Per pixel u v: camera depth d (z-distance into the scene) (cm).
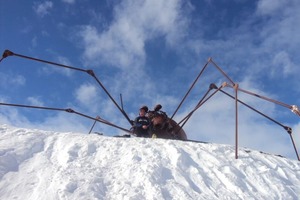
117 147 845
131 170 719
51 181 634
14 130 854
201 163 838
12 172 662
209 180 764
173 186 692
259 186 794
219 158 888
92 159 769
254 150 1072
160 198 630
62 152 777
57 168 689
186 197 654
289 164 1002
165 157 822
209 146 968
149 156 805
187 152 879
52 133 885
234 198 700
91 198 595
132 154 795
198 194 684
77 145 816
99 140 873
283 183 840
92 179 654
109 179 677
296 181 886
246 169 860
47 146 801
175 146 893
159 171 735
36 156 741
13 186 616
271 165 938
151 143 910
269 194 765
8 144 760
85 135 907
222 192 720
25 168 686
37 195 590
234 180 780
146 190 654
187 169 789
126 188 646
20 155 724
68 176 653
